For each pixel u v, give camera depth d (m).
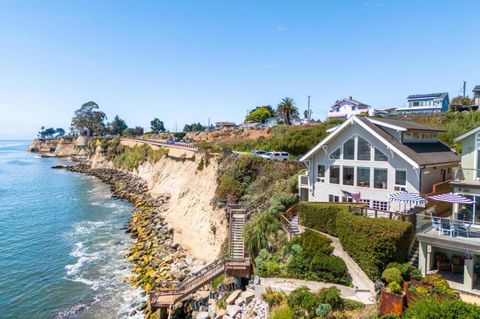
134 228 45.09
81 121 163.12
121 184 77.50
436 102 77.56
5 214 54.91
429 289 15.20
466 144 20.44
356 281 18.91
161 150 75.81
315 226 24.47
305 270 20.59
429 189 24.42
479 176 19.77
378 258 18.19
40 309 26.28
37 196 69.75
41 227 47.53
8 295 28.47
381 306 15.38
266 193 34.06
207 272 24.72
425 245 17.64
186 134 112.38
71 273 32.38
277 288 19.27
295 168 36.50
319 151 29.36
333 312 16.06
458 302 13.30
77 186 81.12
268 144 58.75
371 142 25.48
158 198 58.25
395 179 24.19
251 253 25.61
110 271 32.72
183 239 38.66
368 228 18.77
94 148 125.44
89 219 51.38
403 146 24.83
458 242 16.25
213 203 38.91
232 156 45.16
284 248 23.25
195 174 51.50
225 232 33.31
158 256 34.16
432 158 25.02
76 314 25.44
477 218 18.41
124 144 106.50
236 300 20.64
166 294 24.06
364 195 26.02
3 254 37.38
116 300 27.23
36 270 33.12
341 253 20.94
